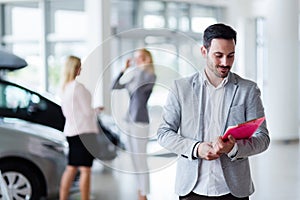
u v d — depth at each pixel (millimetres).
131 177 6332
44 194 4699
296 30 9789
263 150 2221
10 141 4562
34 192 4645
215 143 2111
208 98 2266
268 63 9859
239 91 2242
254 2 10125
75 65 4145
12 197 4543
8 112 5320
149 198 5227
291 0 9680
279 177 6500
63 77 4297
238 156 2137
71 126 4406
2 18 9773
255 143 2172
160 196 5305
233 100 2240
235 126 2086
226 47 2143
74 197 5082
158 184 5777
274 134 9828
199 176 2266
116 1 9633
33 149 4633
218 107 2254
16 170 4578
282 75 9766
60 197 4703
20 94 5438
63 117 4719
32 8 9617
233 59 2195
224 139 2111
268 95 9859
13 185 4562
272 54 9789
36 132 4789
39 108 5262
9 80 5562
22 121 5129
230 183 2238
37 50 9648
